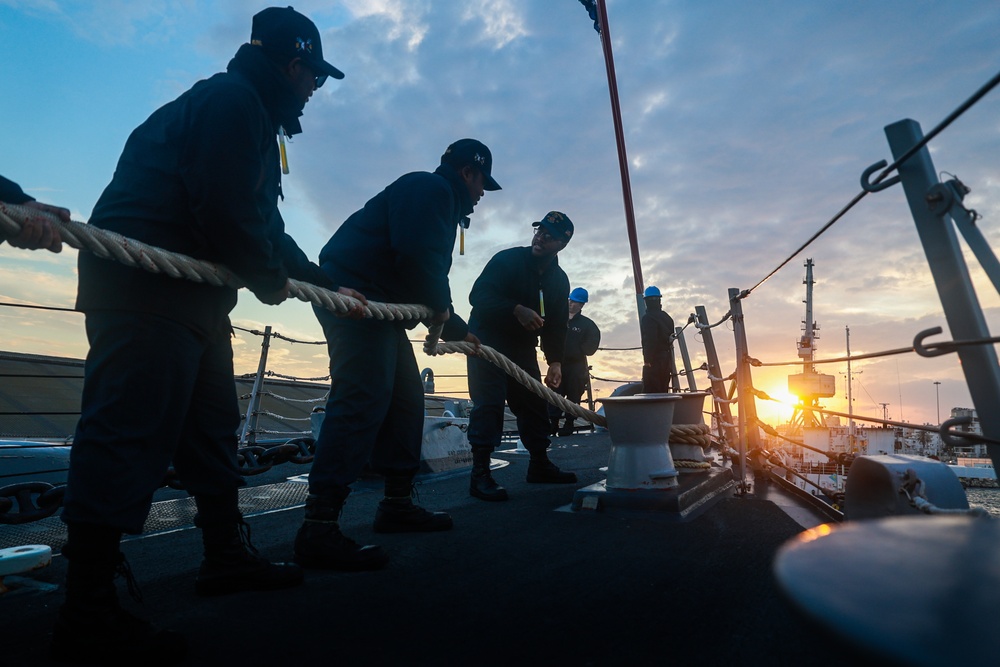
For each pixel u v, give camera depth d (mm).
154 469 1642
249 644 1615
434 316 2834
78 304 1644
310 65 1992
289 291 2021
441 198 2734
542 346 4520
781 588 358
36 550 2283
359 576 2227
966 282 1393
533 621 1758
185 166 1684
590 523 3053
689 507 3223
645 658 1501
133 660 1486
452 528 2992
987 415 1364
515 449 7785
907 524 444
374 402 2541
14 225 1305
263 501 3828
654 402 3264
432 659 1512
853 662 277
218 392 2012
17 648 1608
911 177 1525
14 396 9750
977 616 270
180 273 1638
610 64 9062
